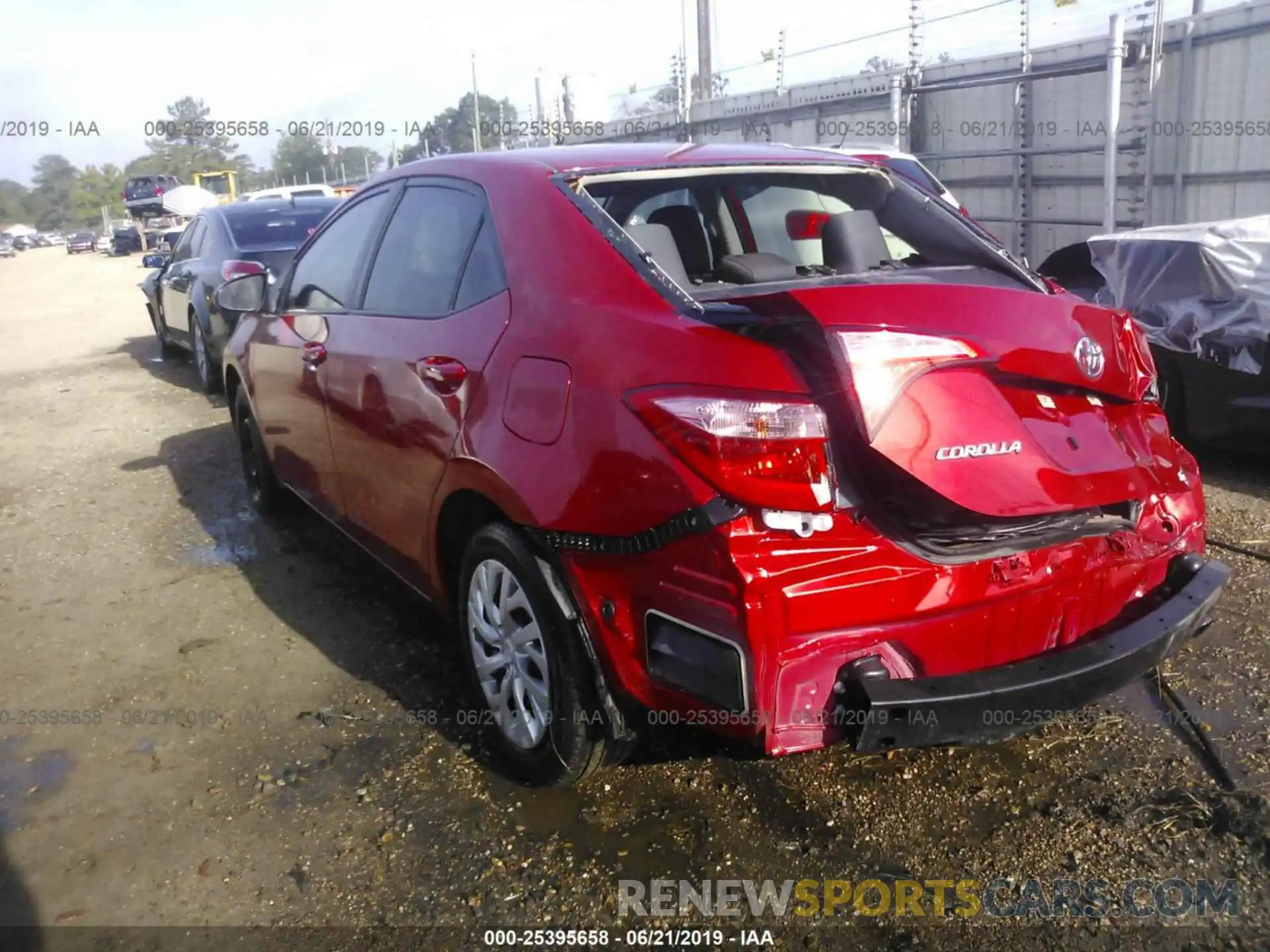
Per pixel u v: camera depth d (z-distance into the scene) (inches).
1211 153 391.2
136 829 122.6
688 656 99.3
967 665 103.3
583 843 115.9
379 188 169.0
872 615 97.3
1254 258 216.7
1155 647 109.4
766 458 94.0
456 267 138.3
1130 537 114.4
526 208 128.2
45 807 127.7
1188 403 224.4
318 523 229.1
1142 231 248.2
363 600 187.2
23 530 235.3
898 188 149.0
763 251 151.3
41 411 375.9
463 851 115.7
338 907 108.3
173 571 205.2
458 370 127.3
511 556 118.5
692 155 142.0
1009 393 105.7
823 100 561.3
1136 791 118.9
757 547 94.5
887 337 96.9
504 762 132.0
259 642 171.2
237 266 222.4
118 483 269.7
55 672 163.6
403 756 135.2
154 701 152.9
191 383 416.2
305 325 177.2
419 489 137.5
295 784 130.1
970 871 108.1
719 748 129.6
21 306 893.2
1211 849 108.9
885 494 98.7
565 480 108.5
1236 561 178.4
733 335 99.4
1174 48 398.3
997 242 139.4
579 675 112.3
